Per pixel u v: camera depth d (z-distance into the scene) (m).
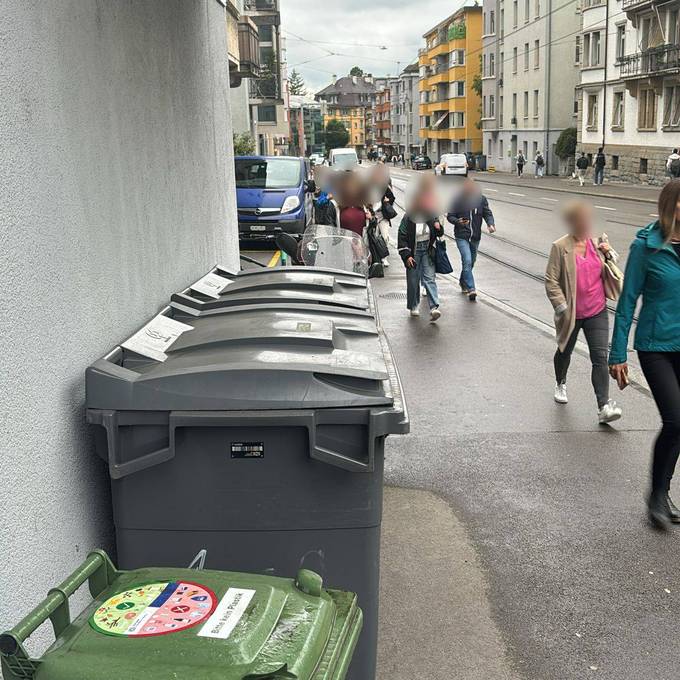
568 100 58.94
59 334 2.93
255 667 1.87
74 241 3.12
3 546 2.41
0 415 2.43
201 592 2.15
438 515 5.04
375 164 11.91
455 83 87.25
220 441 2.78
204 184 6.19
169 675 1.84
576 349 9.20
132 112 4.05
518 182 50.62
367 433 2.74
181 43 5.43
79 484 3.02
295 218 17.48
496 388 7.73
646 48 40.47
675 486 5.39
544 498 5.27
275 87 46.25
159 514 2.84
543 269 15.70
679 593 4.12
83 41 3.31
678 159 34.34
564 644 3.71
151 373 2.85
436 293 10.93
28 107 2.73
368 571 2.86
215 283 4.76
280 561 2.85
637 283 4.70
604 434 6.43
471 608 4.00
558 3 57.38
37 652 2.60
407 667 3.54
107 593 2.20
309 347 3.13
